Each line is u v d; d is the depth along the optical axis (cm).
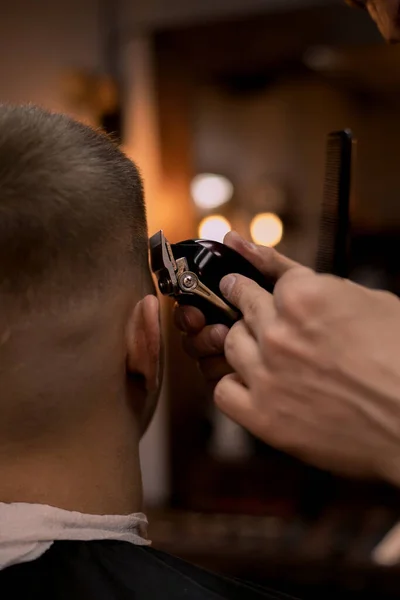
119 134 249
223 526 219
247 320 57
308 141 301
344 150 73
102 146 57
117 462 58
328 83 299
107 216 54
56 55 258
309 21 225
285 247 301
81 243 53
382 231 293
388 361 50
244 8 229
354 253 291
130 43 248
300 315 52
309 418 53
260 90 271
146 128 250
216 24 236
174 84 253
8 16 263
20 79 264
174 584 55
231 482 269
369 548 192
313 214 303
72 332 53
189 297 64
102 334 55
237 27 234
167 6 240
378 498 253
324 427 52
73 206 52
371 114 311
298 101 297
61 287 52
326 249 74
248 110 286
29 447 54
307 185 302
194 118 266
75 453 55
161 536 209
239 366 56
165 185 255
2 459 54
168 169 256
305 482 261
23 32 262
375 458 51
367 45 228
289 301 52
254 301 57
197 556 198
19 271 51
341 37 223
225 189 277
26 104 59
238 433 270
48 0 258
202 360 69
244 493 268
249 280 60
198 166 272
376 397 50
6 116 54
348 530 208
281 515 254
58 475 55
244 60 240
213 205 275
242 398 55
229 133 282
